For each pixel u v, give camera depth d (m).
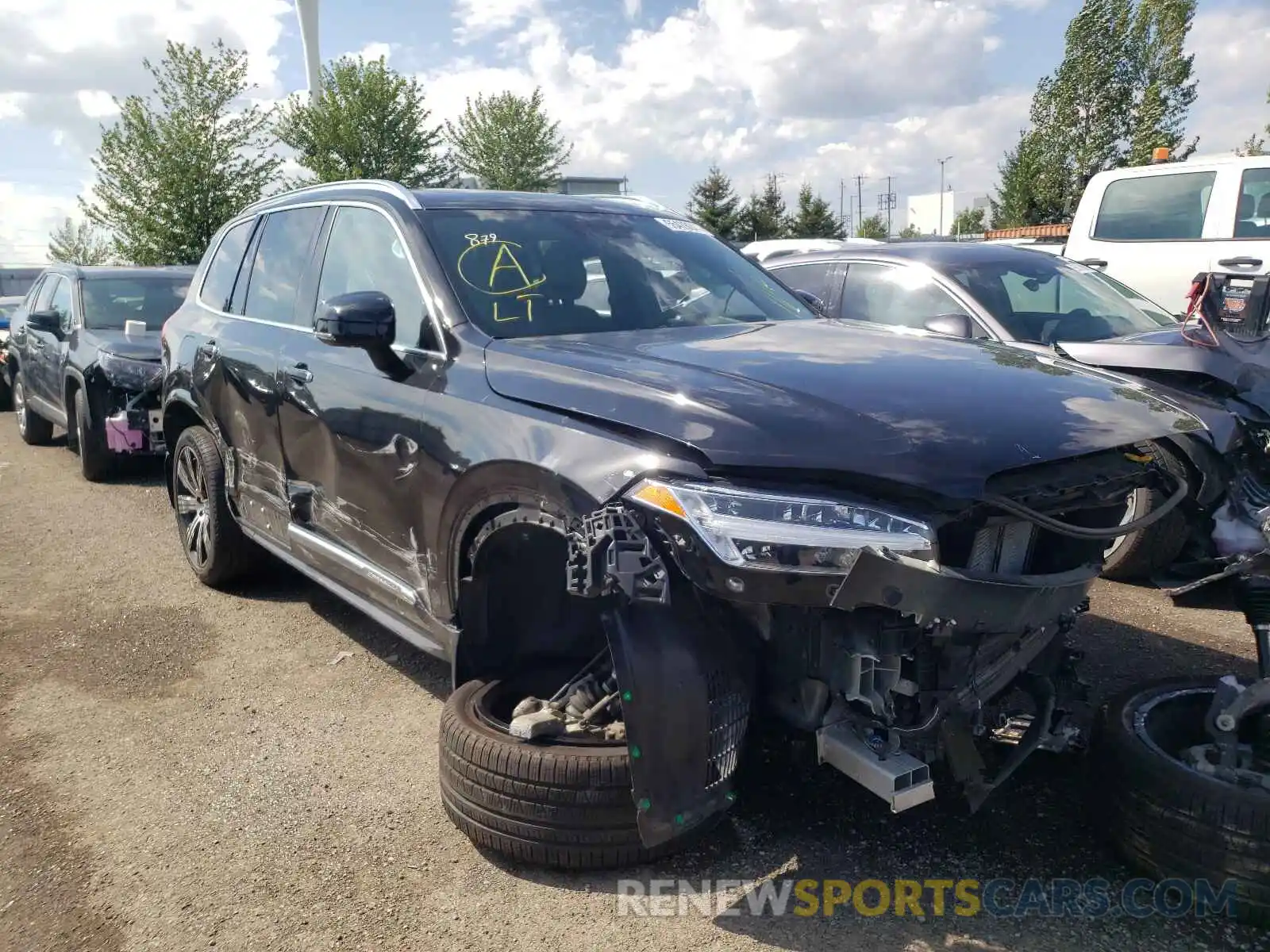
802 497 2.38
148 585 5.73
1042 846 2.96
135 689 4.32
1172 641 4.52
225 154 26.31
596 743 2.83
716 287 4.15
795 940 2.61
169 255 26.28
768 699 2.68
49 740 3.85
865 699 2.48
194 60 25.84
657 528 2.46
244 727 3.93
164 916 2.79
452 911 2.77
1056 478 2.58
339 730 3.89
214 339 5.06
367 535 3.71
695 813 2.51
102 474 8.63
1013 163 33.16
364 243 4.07
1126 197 8.59
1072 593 2.57
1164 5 29.17
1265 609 2.99
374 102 30.89
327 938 2.67
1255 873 2.49
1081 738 3.13
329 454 3.89
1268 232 7.73
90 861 3.05
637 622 2.49
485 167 39.22
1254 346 4.76
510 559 3.06
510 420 2.93
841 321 4.10
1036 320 5.79
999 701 2.88
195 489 5.56
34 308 10.65
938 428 2.52
